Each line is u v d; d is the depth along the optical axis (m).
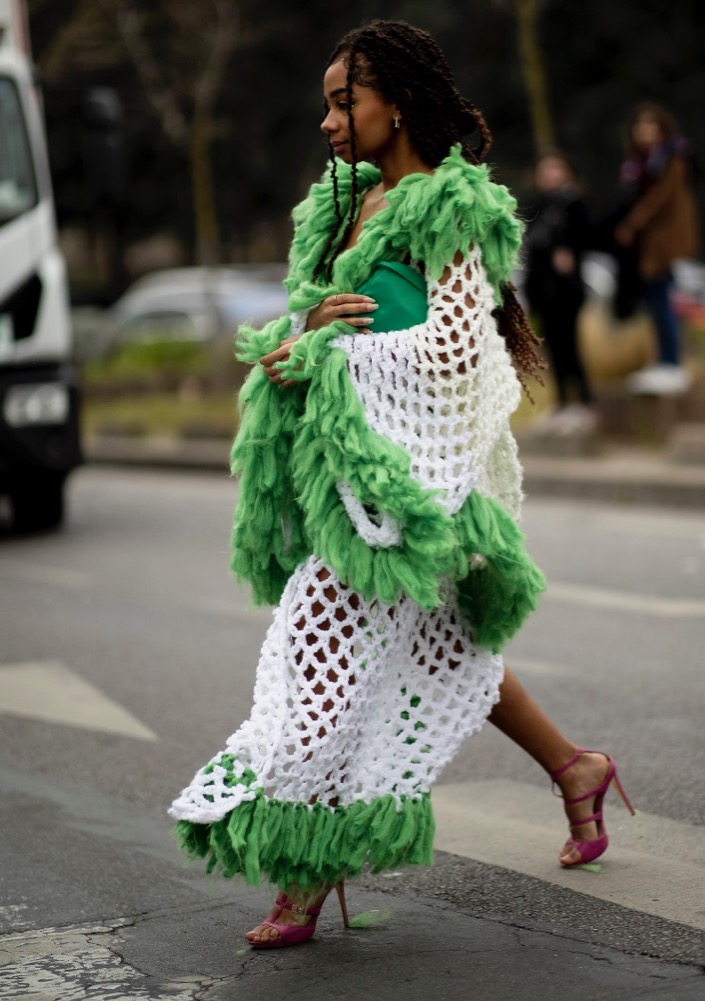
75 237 73.00
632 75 53.41
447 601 5.65
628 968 5.43
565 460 20.12
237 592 13.81
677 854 6.67
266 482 5.63
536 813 7.38
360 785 5.54
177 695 10.10
